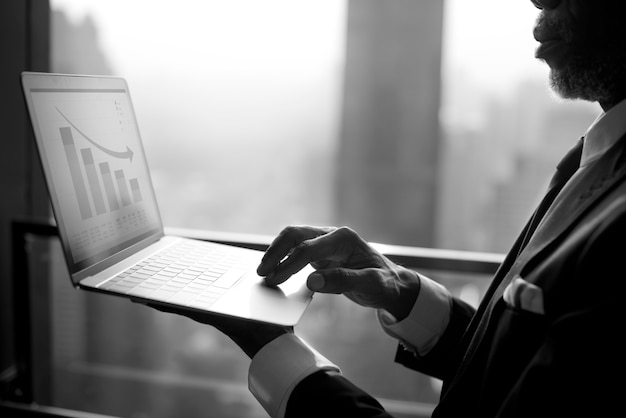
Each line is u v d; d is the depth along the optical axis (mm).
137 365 2195
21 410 1949
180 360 2213
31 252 1930
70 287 2057
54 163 924
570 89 775
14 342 1958
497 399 717
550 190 841
